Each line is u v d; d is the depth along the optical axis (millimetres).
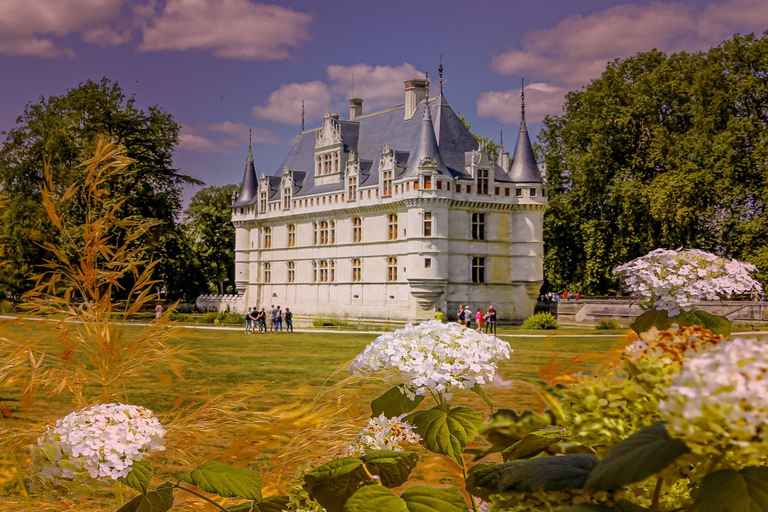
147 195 58844
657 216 55094
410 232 59500
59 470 2527
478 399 8094
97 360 3764
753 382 1360
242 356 29531
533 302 63250
